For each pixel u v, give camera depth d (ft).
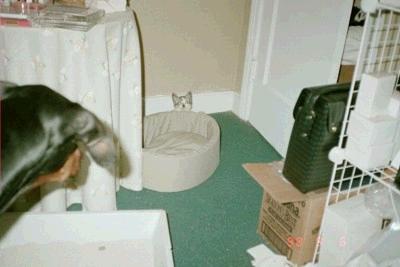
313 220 4.70
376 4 3.40
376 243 3.79
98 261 4.89
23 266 4.76
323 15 6.13
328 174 4.63
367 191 4.45
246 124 8.63
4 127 2.49
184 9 7.83
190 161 6.22
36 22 4.68
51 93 2.71
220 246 5.45
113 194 5.74
